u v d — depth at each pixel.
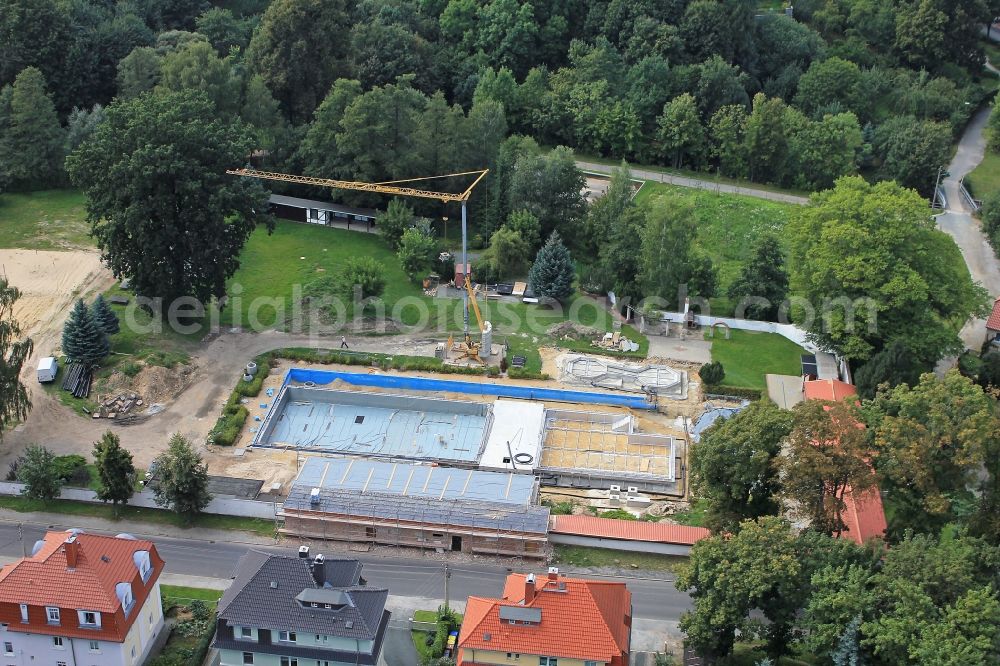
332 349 171.88
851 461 120.50
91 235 170.62
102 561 111.69
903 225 163.00
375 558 132.38
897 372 155.00
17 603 108.56
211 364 167.12
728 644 114.88
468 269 187.50
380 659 110.81
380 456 149.50
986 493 124.94
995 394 133.75
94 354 160.88
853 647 104.94
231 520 137.75
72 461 142.50
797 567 109.81
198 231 169.12
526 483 138.25
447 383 163.50
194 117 173.12
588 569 130.75
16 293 150.75
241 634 107.38
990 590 106.44
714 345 175.50
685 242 177.75
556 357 171.62
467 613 110.38
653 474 145.50
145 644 115.62
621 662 106.12
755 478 124.38
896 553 111.12
